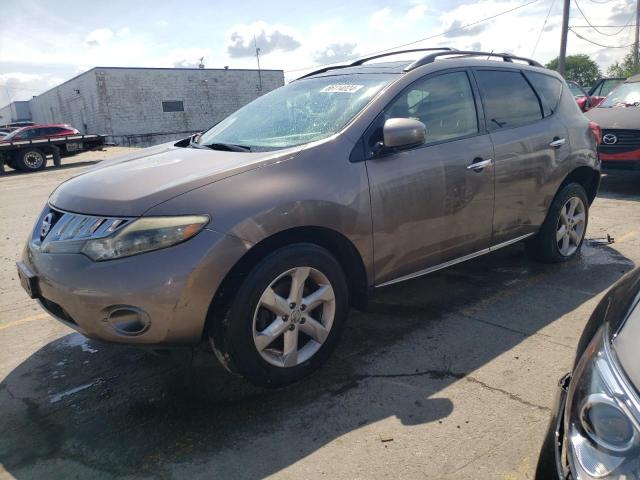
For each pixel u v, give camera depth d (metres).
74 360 3.49
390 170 3.24
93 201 2.77
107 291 2.51
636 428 1.34
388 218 3.24
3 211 9.50
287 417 2.75
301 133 3.37
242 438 2.60
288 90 4.08
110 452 2.54
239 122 3.95
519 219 4.24
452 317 3.85
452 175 3.56
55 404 2.97
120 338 2.59
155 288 2.49
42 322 4.13
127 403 2.95
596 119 8.13
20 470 2.44
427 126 3.55
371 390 2.96
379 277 3.31
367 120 3.26
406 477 2.29
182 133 41.44
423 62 3.72
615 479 1.32
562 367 3.11
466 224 3.76
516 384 2.95
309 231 2.99
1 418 2.86
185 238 2.54
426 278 4.64
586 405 1.50
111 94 38.19
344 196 3.02
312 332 3.01
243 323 2.69
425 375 3.09
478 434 2.54
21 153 19.22
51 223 2.91
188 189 2.67
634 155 7.62
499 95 4.12
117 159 3.69
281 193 2.79
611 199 7.63
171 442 2.60
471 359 3.25
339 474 2.32
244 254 2.65
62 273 2.62
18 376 3.31
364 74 3.77
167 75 40.09
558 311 3.89
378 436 2.56
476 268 4.87
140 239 2.53
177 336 2.59
